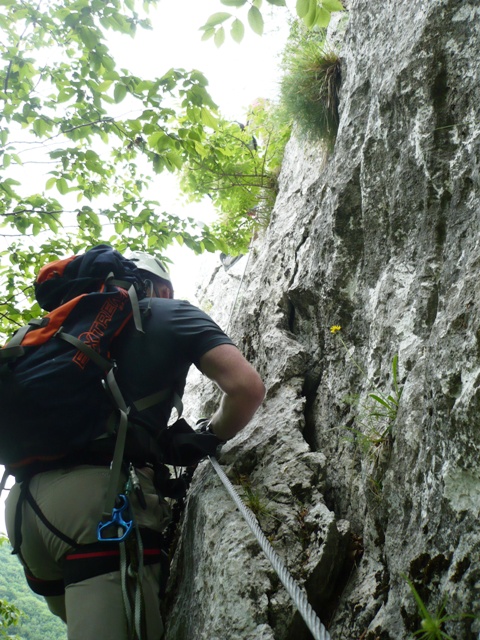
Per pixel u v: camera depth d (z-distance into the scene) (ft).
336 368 8.42
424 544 4.78
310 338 9.66
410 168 7.02
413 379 5.96
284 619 5.41
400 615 4.78
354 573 6.03
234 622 5.41
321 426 8.30
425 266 6.45
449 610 4.18
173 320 7.10
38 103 13.07
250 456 7.95
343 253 8.68
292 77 11.68
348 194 8.66
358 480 6.85
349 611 5.61
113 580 5.82
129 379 6.71
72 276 7.44
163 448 7.15
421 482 5.22
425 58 6.85
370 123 8.20
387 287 7.23
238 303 14.46
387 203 7.67
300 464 7.27
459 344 4.86
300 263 10.46
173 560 8.07
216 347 6.97
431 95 6.71
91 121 13.51
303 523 6.45
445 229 6.35
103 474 6.19
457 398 4.74
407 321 6.68
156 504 6.59
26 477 6.35
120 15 11.69
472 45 6.30
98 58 12.20
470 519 4.33
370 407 6.97
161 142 13.53
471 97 6.15
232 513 6.65
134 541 5.96
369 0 9.46
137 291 7.38
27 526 6.27
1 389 6.07
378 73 8.25
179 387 7.25
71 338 6.34
